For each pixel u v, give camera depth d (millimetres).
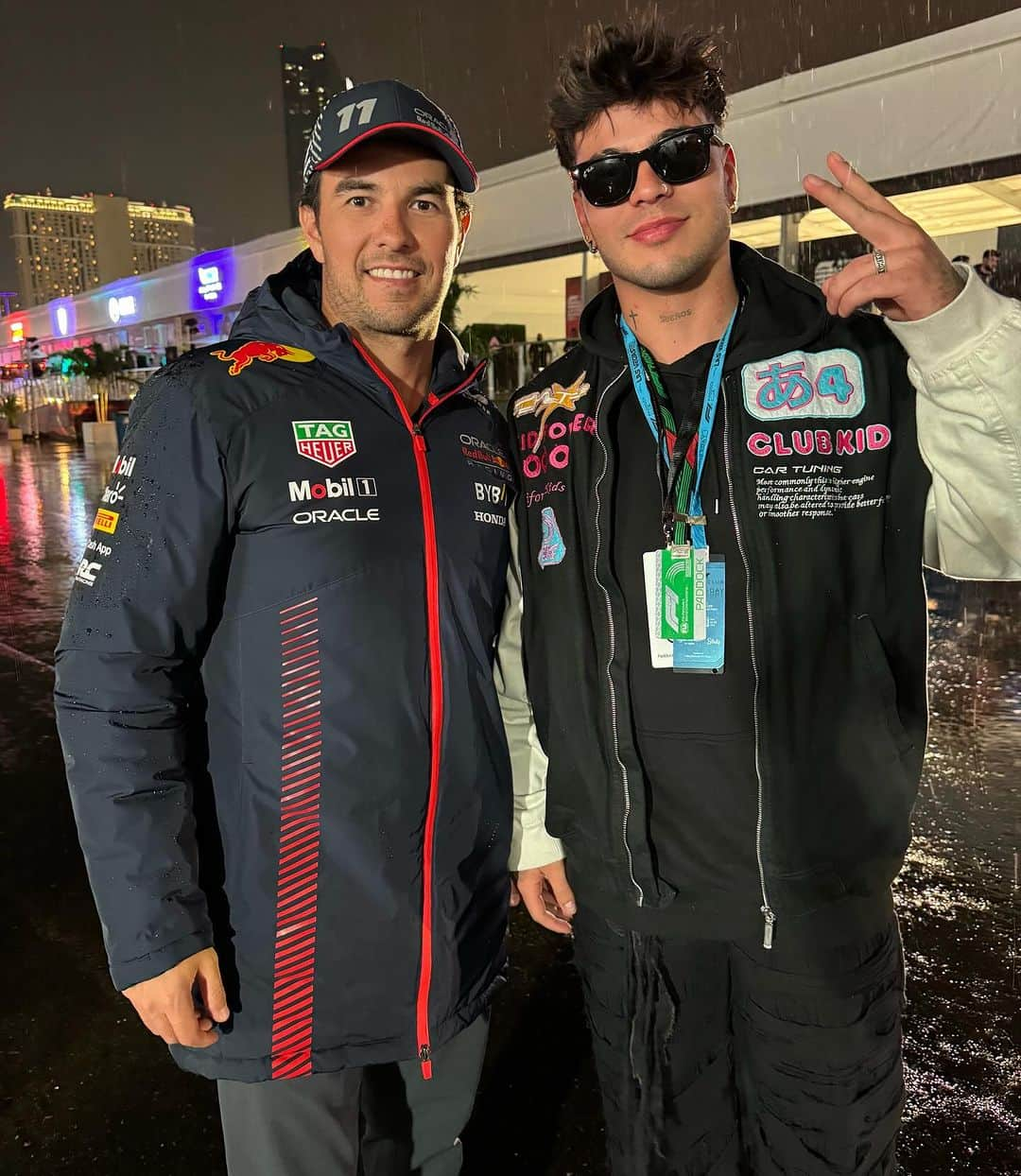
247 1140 1401
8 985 2584
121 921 1229
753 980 1427
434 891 1409
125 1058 2275
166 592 1271
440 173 1445
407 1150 1586
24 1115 2090
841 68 11656
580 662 1434
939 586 6871
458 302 18234
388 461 1369
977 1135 1911
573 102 1402
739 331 1419
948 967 2463
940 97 10766
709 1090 1512
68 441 34156
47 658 5883
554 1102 2113
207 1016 1280
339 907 1347
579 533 1446
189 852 1288
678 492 1377
